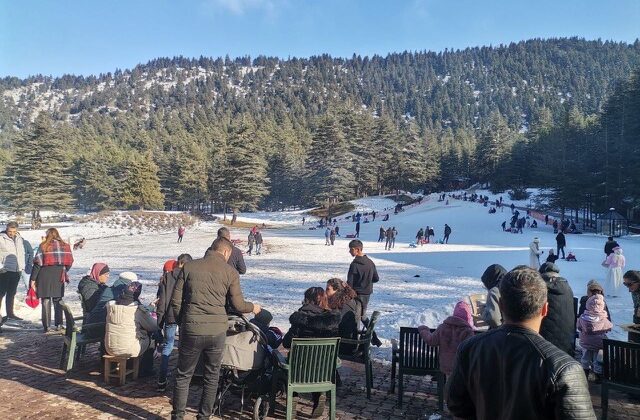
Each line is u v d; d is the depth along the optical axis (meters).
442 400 5.78
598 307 6.98
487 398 2.27
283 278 19.38
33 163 77.44
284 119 194.75
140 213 64.31
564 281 5.30
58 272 9.38
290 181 109.81
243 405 5.78
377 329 9.98
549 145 80.12
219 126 179.88
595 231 51.25
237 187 84.44
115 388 6.42
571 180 62.59
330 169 92.31
